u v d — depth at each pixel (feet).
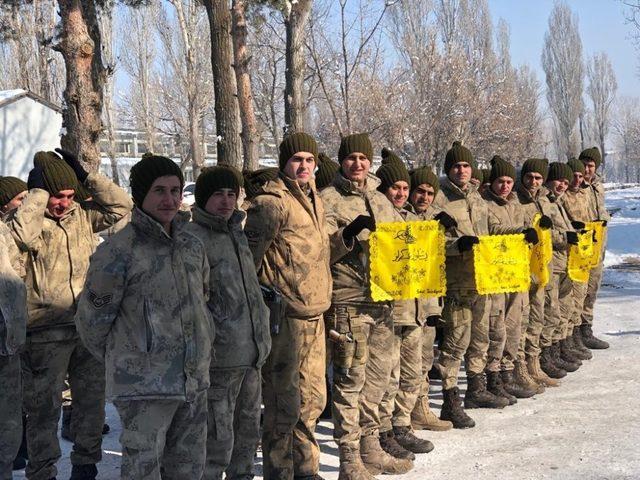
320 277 15.29
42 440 15.74
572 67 252.62
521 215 24.70
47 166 16.08
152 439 11.98
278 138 127.75
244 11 49.32
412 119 112.06
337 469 17.78
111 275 11.99
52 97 124.06
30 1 62.75
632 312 38.93
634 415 21.42
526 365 25.22
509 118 134.82
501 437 19.94
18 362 14.85
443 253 18.10
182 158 168.76
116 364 12.00
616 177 475.31
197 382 12.33
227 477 14.51
